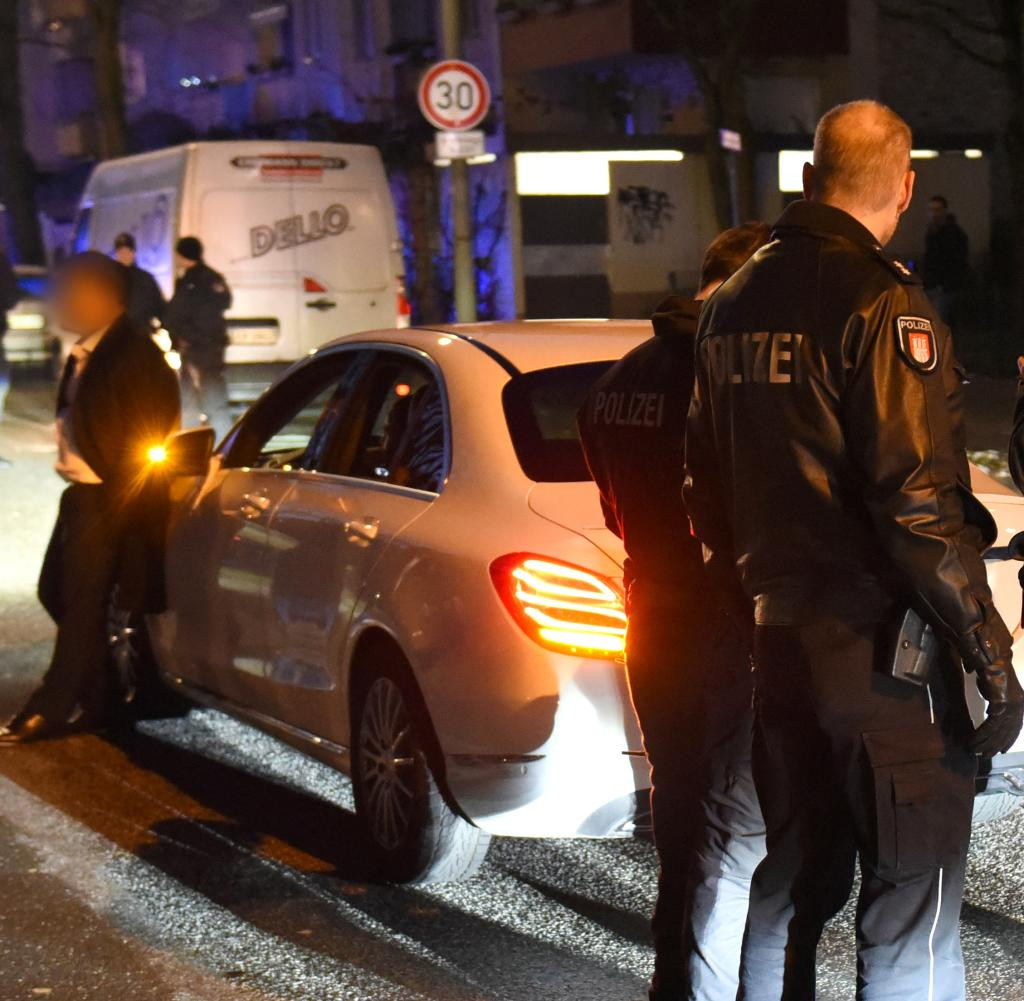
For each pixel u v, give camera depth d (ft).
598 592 15.52
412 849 17.44
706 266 13.67
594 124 104.53
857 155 11.14
